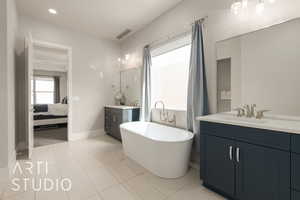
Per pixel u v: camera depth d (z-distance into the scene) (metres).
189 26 2.44
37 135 4.11
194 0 2.36
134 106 3.74
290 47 1.52
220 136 1.61
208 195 1.65
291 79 1.53
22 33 2.96
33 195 1.63
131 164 2.39
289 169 1.15
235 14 1.89
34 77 6.34
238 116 1.79
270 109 1.67
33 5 2.65
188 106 2.34
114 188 1.77
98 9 2.79
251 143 1.36
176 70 2.82
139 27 3.51
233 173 1.50
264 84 1.70
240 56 1.88
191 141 2.10
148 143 2.15
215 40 2.11
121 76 4.44
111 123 3.88
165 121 2.94
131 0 2.52
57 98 6.83
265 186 1.28
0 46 1.83
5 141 1.85
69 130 3.62
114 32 3.78
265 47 1.68
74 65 3.67
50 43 3.30
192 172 2.16
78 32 3.71
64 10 2.82
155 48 3.15
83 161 2.50
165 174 1.99
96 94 4.05
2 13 1.84
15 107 2.64
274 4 1.60
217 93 2.11
